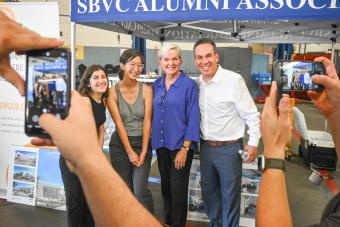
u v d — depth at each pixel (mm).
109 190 492
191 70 9297
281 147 673
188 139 2514
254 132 2402
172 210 2680
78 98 540
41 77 568
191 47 9539
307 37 4977
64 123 474
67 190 2568
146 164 2686
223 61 9422
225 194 2541
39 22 3264
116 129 2672
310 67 986
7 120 3596
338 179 4359
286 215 632
